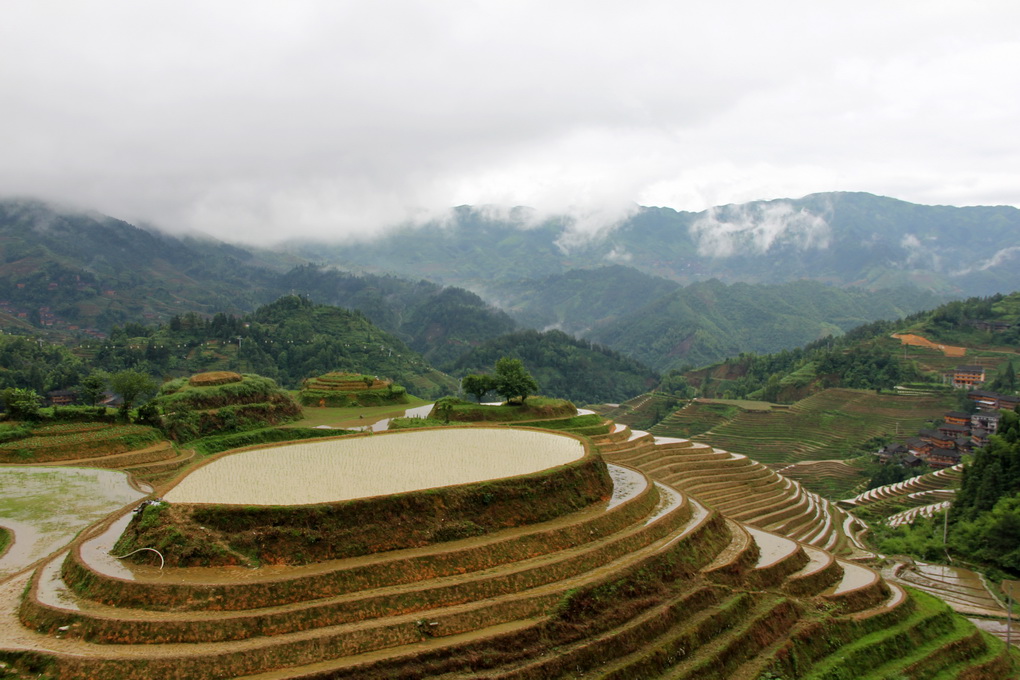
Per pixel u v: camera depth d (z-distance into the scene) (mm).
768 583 57719
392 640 39125
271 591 39938
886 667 51125
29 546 54688
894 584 66812
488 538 50625
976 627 61656
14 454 85938
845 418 191375
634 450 109750
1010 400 172750
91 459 88562
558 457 64438
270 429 120125
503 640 40531
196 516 44062
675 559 54500
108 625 36656
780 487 110750
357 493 49969
